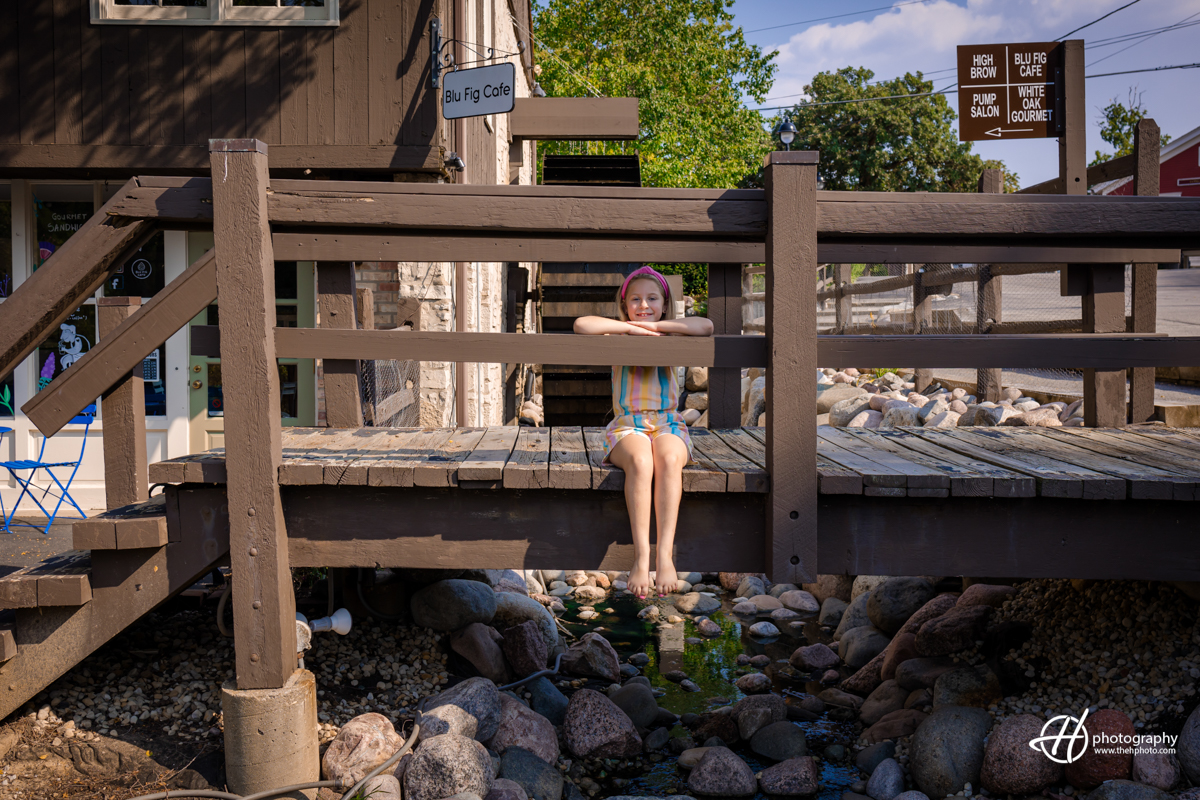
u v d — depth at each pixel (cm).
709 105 2934
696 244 448
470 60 701
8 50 598
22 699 329
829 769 395
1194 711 324
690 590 698
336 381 450
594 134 1048
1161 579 312
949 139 4784
